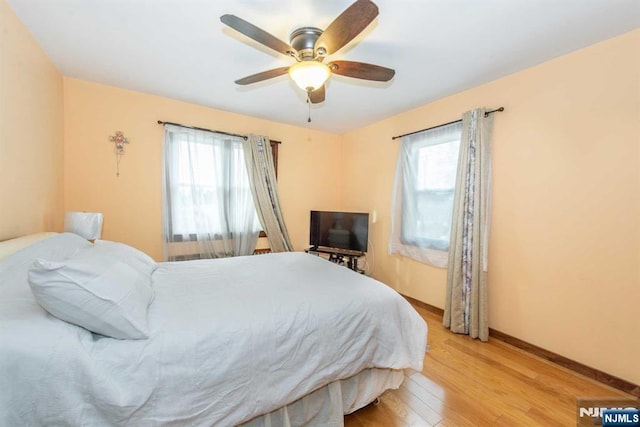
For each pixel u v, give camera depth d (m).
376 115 3.41
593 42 1.83
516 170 2.26
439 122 2.88
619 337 1.77
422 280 3.11
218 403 1.02
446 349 2.23
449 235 2.77
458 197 2.55
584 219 1.91
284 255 2.52
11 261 1.11
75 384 0.83
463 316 2.51
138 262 1.66
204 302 1.32
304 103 3.02
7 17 1.51
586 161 1.89
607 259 1.82
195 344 1.02
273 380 1.14
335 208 4.33
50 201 2.12
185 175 3.00
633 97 1.70
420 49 1.93
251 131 3.49
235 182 3.30
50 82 2.13
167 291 1.48
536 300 2.16
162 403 0.93
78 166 2.51
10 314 0.88
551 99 2.06
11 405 0.77
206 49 1.98
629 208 1.73
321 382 1.26
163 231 2.89
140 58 2.11
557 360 2.03
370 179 3.82
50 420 0.80
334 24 1.30
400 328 1.57
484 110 2.40
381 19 1.61
